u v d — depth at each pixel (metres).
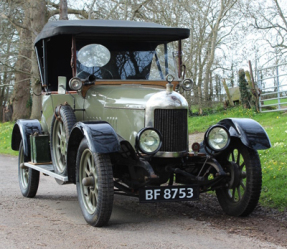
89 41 6.49
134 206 6.61
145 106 5.42
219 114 17.73
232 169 5.75
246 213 5.65
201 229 5.12
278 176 7.15
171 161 5.61
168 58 6.82
